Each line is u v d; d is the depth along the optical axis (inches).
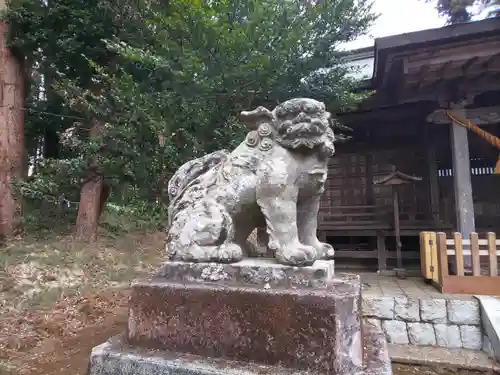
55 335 142.7
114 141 204.5
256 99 177.8
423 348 153.1
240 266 66.1
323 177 71.2
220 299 61.8
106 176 238.8
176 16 158.2
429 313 158.2
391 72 209.3
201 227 70.8
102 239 275.1
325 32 186.2
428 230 251.9
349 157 311.9
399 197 298.7
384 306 163.5
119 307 172.7
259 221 76.4
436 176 277.6
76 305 169.6
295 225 68.6
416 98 218.7
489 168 317.1
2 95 274.2
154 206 213.0
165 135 169.8
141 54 164.4
